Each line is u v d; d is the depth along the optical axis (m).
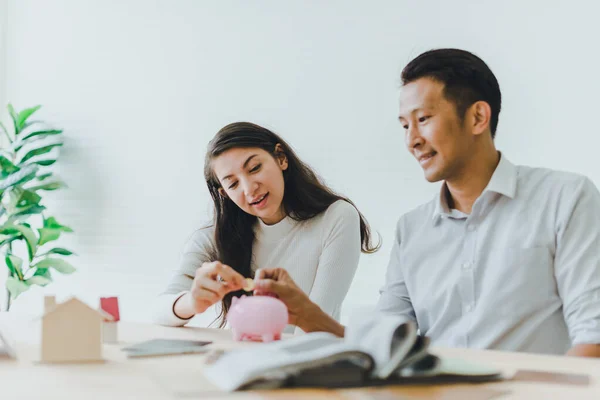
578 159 2.36
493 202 1.42
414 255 1.50
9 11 3.58
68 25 3.44
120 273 3.25
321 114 2.84
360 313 0.93
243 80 3.02
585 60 2.36
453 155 1.38
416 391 0.77
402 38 2.68
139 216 3.22
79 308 0.98
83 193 3.36
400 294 1.53
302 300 1.28
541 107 2.43
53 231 3.12
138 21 3.28
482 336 1.37
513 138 2.47
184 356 1.02
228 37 3.06
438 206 1.46
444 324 1.43
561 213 1.35
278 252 1.82
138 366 0.94
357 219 1.81
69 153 3.41
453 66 1.36
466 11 2.56
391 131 2.69
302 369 0.79
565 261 1.32
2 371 0.90
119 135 3.29
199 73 3.12
